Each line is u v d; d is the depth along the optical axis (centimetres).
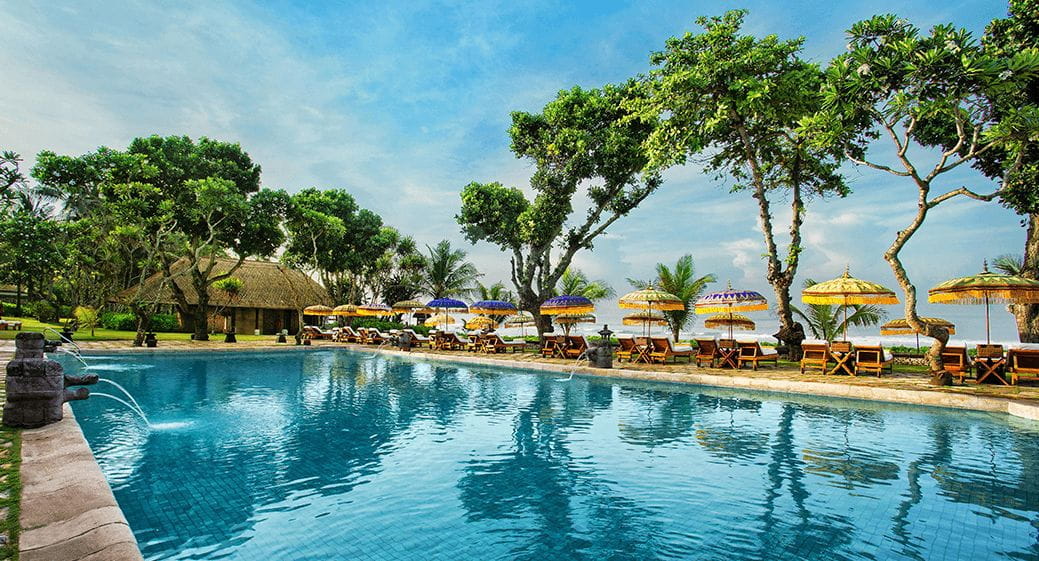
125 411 806
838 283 1214
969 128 1099
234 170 2816
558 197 2011
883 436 648
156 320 3106
